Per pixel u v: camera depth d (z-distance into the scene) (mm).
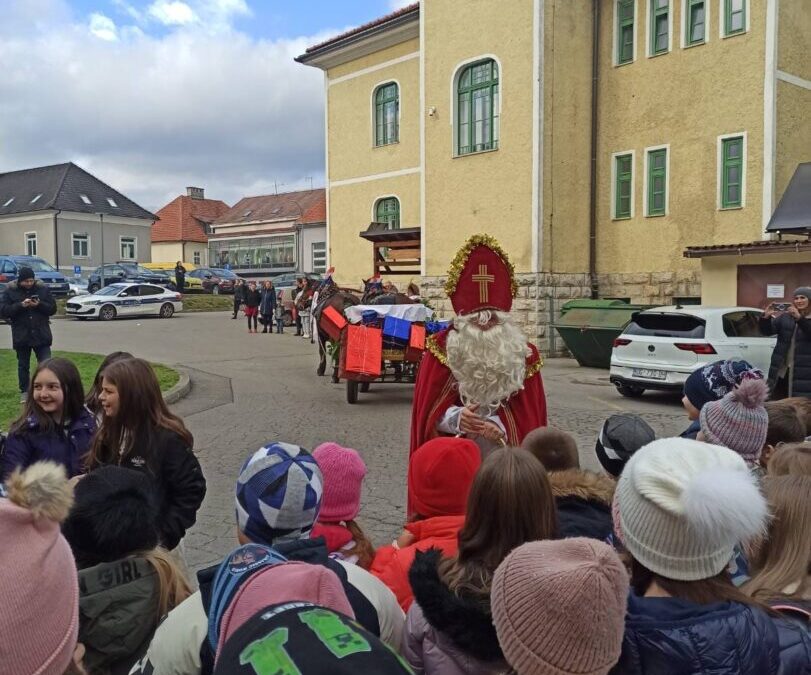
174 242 68438
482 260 3898
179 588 2334
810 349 8125
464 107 20531
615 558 1523
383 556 2822
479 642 1785
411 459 3066
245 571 1716
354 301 14781
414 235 22234
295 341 22375
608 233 19625
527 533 2111
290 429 9781
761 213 16828
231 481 7199
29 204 54188
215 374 15391
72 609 1498
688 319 12117
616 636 1458
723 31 17312
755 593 2180
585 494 2855
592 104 19656
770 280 15031
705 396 3979
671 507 1746
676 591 1806
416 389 4023
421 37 21250
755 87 16828
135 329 25812
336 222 26875
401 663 1183
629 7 19109
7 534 1400
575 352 16891
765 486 2344
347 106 26188
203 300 37219
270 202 65875
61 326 26781
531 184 18703
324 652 1167
